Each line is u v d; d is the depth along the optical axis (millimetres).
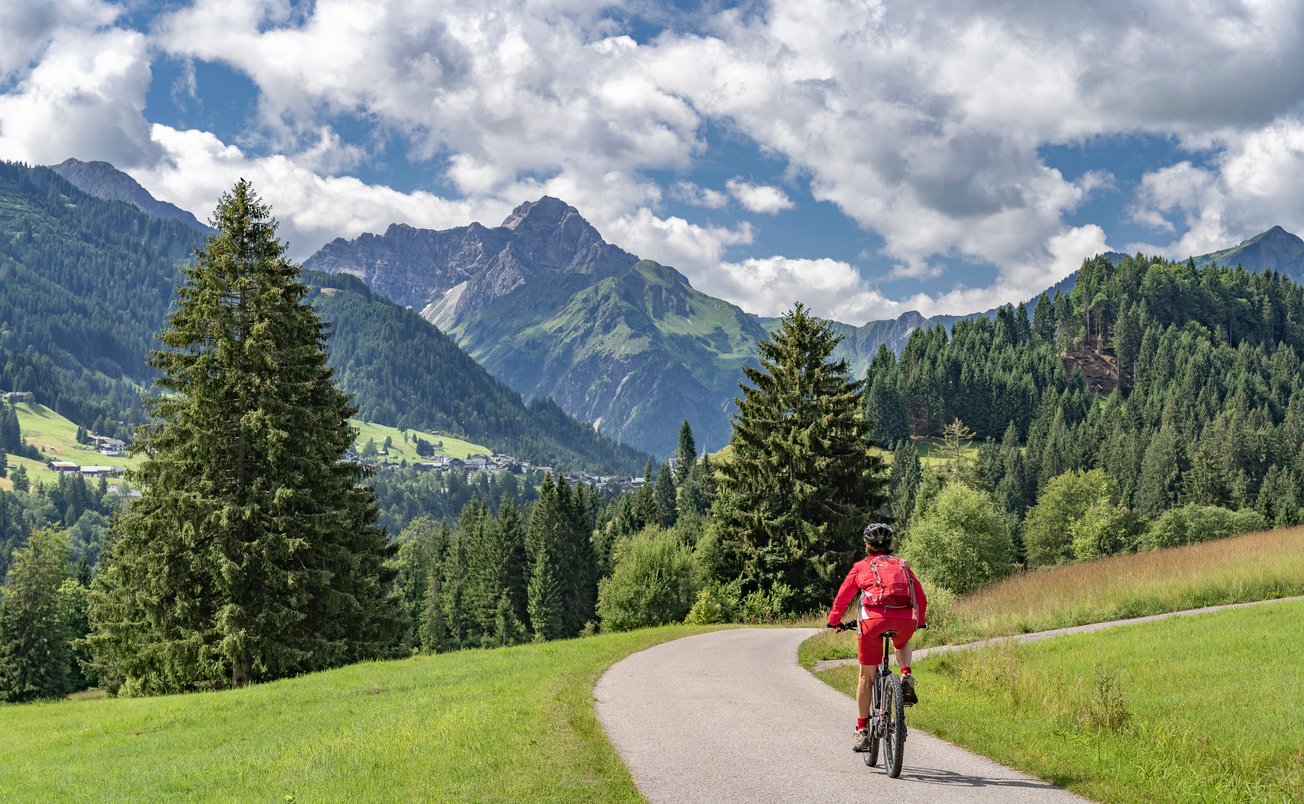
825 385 45688
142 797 9344
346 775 9031
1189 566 28281
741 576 45156
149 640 28703
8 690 67812
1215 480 134125
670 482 165750
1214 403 199000
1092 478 115500
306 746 11305
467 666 20453
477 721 11508
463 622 107125
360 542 34031
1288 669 13766
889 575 8312
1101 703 10711
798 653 20203
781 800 7141
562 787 7762
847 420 44875
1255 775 8195
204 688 29094
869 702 8391
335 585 30938
